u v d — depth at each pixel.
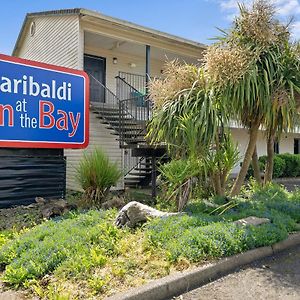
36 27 13.12
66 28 10.61
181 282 3.08
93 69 12.27
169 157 6.78
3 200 6.18
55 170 6.88
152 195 6.97
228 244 3.68
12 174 6.32
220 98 5.42
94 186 6.30
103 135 10.10
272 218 4.76
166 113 5.76
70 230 4.14
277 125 6.32
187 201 5.18
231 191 6.40
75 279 3.07
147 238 3.90
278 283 3.22
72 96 7.13
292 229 4.61
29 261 3.38
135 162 10.38
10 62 6.27
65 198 6.92
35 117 6.56
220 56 5.36
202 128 5.18
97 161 6.39
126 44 11.78
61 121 6.94
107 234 4.07
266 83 5.37
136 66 13.41
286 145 18.81
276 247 4.06
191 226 4.15
